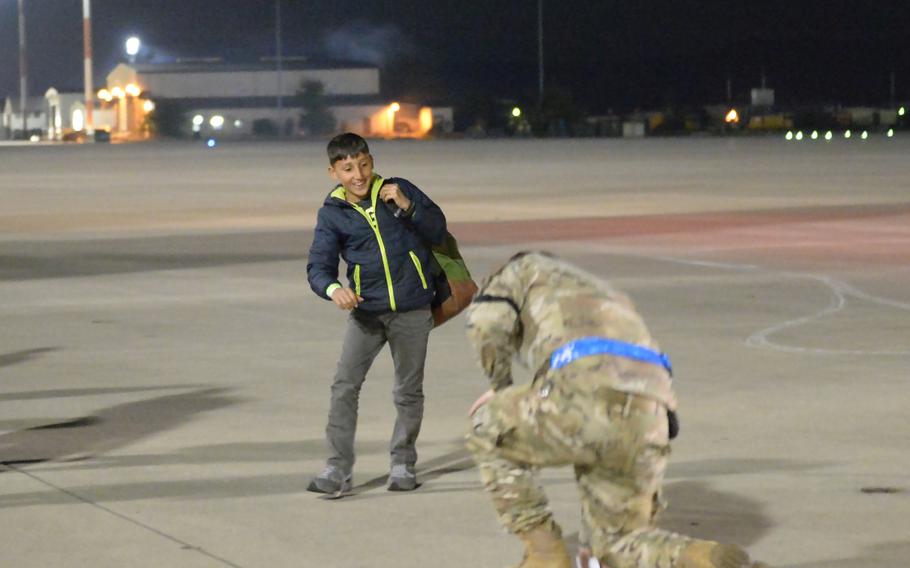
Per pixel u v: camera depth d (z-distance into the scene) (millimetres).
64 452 8578
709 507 7258
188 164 55438
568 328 5375
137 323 13711
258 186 39250
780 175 41094
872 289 15719
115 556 6547
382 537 6824
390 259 7539
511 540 6750
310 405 9891
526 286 5539
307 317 14016
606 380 5262
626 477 5371
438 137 116062
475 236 22594
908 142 72750
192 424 9312
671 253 19734
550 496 7453
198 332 13133
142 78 132625
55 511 7297
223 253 20391
